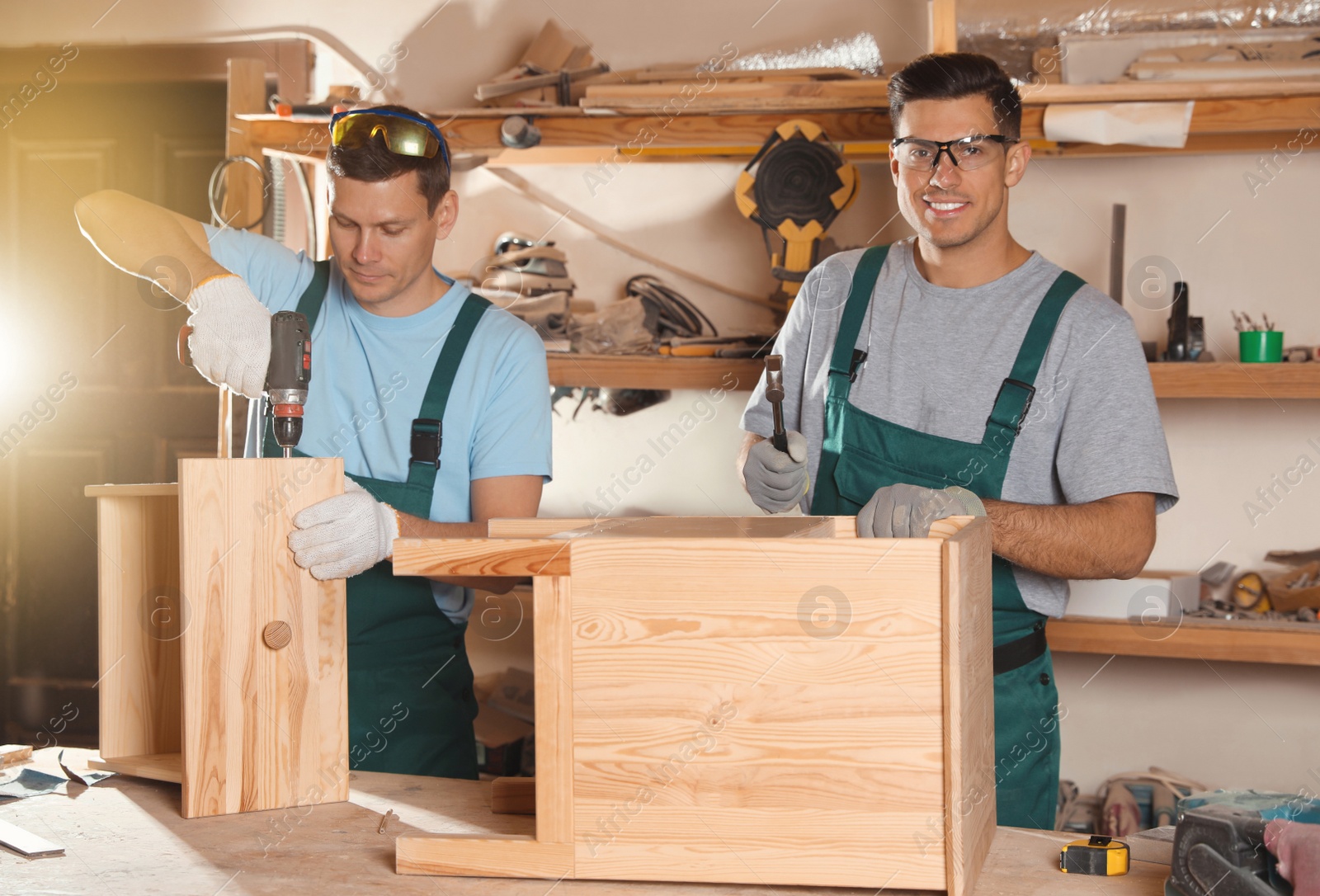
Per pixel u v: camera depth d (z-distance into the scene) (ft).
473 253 9.66
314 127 8.41
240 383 4.26
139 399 10.23
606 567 2.96
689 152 8.79
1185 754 8.55
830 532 3.76
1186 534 8.61
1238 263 8.48
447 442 4.96
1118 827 7.75
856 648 2.85
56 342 10.33
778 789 2.90
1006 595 4.91
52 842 3.26
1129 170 8.56
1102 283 8.64
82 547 10.33
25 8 10.16
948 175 5.00
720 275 9.29
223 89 10.08
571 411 9.41
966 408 5.16
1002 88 5.08
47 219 10.32
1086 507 4.69
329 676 3.65
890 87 5.33
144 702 3.99
